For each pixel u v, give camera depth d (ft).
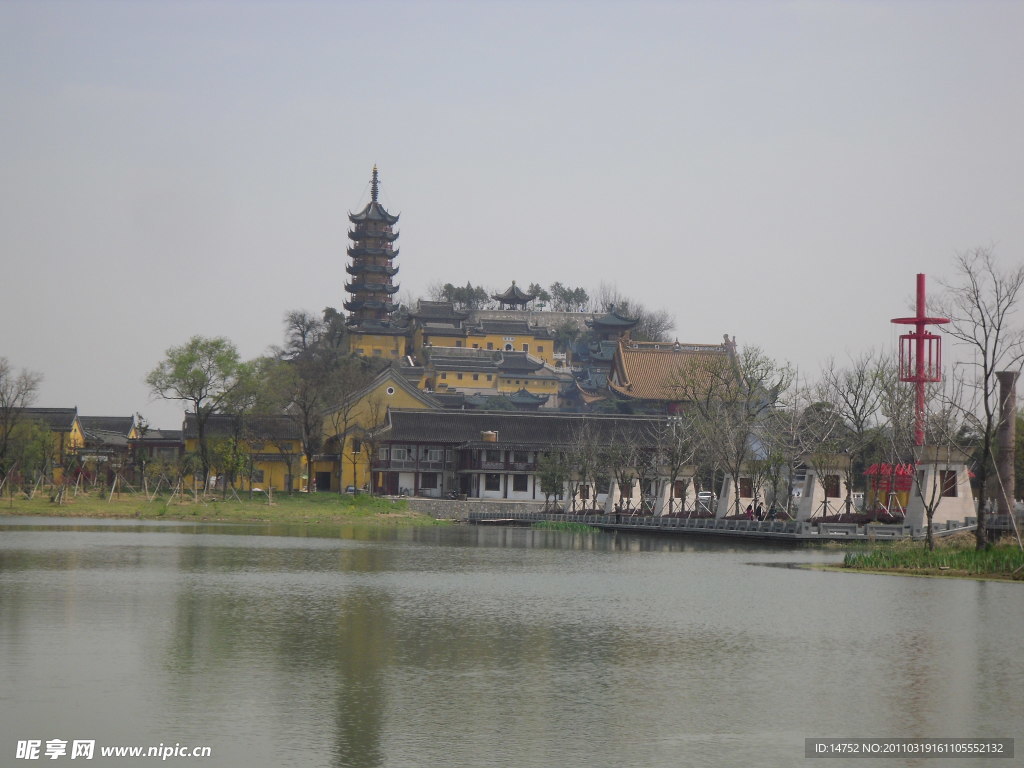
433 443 531.09
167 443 592.60
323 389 605.73
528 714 103.09
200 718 99.66
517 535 367.04
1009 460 289.33
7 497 433.48
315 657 126.11
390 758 89.56
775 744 95.20
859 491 429.38
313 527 385.50
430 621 153.07
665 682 116.57
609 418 544.21
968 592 190.39
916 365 313.53
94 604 162.50
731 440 362.12
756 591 192.03
